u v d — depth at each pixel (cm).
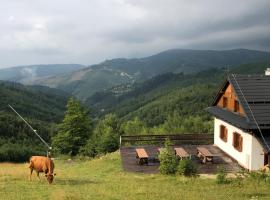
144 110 16888
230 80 3122
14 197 1662
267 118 2758
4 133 12688
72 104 6228
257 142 2786
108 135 5384
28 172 2495
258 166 2784
